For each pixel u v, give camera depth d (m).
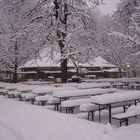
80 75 40.69
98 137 5.75
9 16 24.11
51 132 6.48
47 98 12.34
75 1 20.59
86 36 20.30
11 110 10.24
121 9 17.41
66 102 10.13
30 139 6.02
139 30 9.49
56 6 20.66
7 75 35.25
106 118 9.84
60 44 19.81
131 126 6.59
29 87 16.52
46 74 38.22
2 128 7.46
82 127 6.80
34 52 20.86
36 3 20.83
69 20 20.78
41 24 20.06
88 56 20.30
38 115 8.88
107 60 46.50
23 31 20.30
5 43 24.80
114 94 9.27
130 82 25.08
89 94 11.55
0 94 20.36
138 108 7.89
